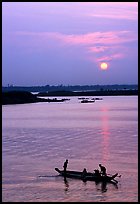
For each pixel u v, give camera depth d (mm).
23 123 110812
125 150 57500
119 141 68562
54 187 36594
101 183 38375
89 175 39938
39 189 35812
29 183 37781
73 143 66750
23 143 66812
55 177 40469
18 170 43375
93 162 48625
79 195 34156
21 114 147125
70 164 47562
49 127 98812
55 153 55719
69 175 40781
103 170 39781
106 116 135250
